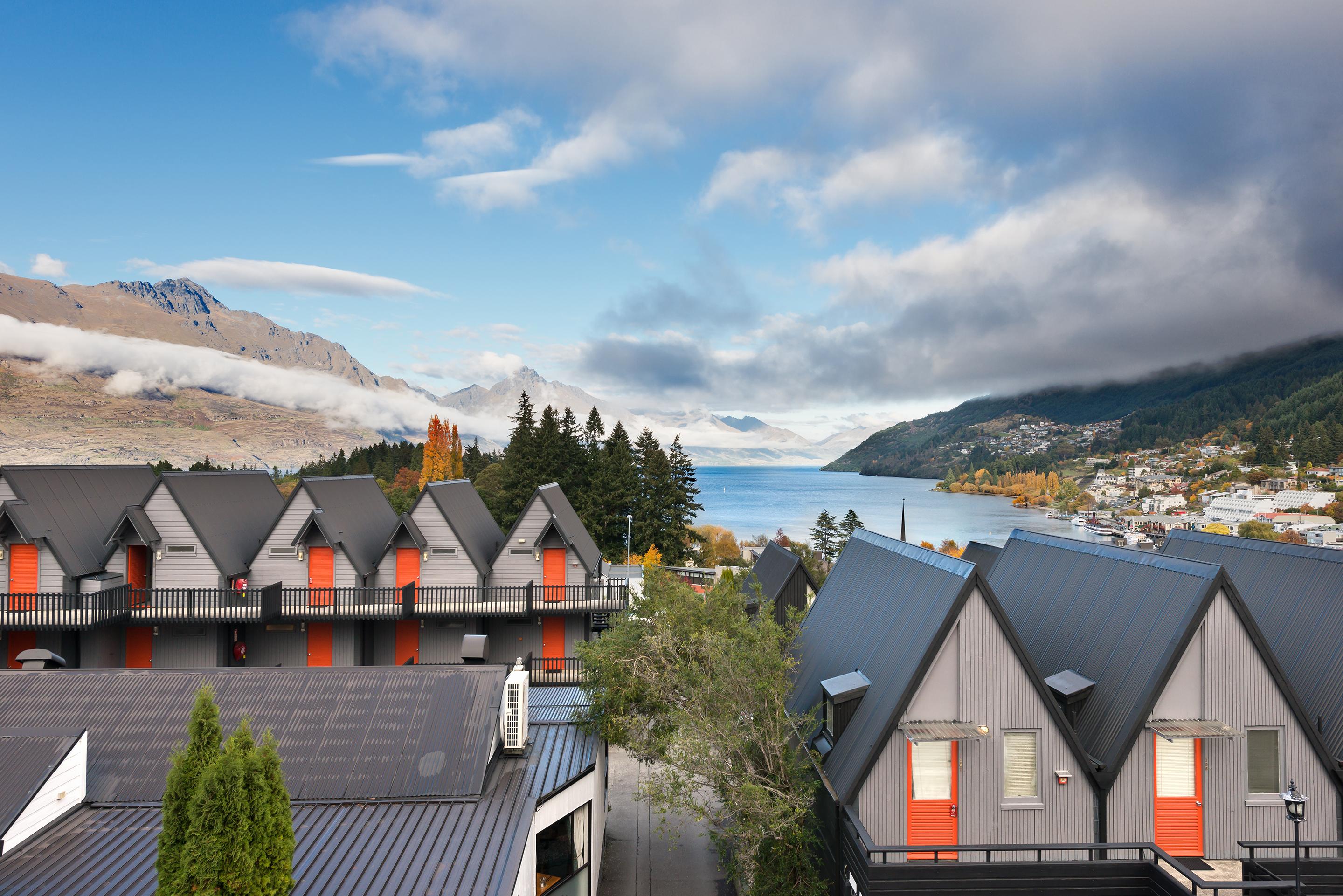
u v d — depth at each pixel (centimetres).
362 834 1308
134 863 1194
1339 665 1733
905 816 1542
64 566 2898
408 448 15300
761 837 1508
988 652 1572
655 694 1898
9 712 1593
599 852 1969
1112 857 1565
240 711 1616
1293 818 1267
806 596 2978
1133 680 1636
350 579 3212
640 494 7325
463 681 1702
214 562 3072
